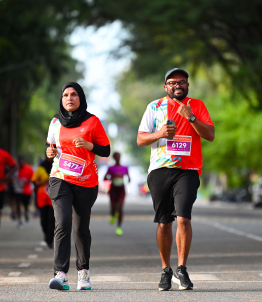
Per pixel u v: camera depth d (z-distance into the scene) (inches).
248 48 2317.9
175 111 615.2
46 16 2399.1
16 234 1446.9
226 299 558.3
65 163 605.6
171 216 617.0
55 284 599.5
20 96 3016.7
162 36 2554.1
